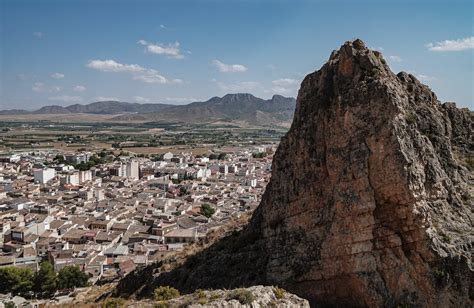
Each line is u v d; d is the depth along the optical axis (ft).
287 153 138.00
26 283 353.51
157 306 107.65
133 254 420.77
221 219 504.84
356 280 113.70
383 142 113.09
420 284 109.91
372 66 125.80
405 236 112.37
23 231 476.13
